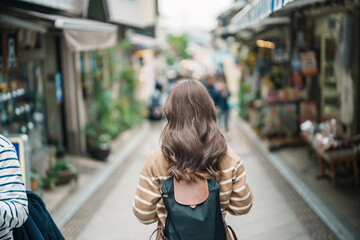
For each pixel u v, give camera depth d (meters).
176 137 1.94
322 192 5.98
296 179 6.74
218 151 1.94
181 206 1.87
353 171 6.39
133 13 12.61
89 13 9.33
